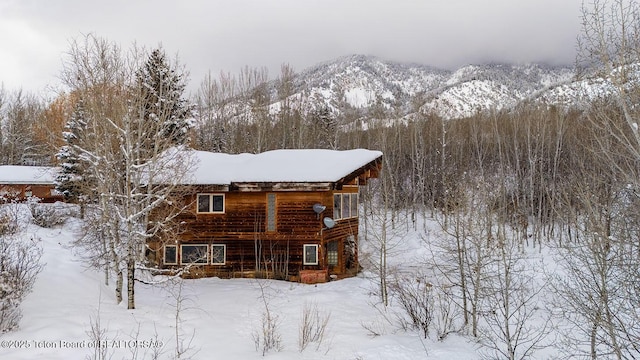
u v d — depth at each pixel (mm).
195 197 19984
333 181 19312
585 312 10117
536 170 32594
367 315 14320
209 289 17188
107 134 12930
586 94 10289
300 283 19188
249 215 20094
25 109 52469
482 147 40438
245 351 10555
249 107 44469
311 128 46062
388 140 43312
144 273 18094
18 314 10219
